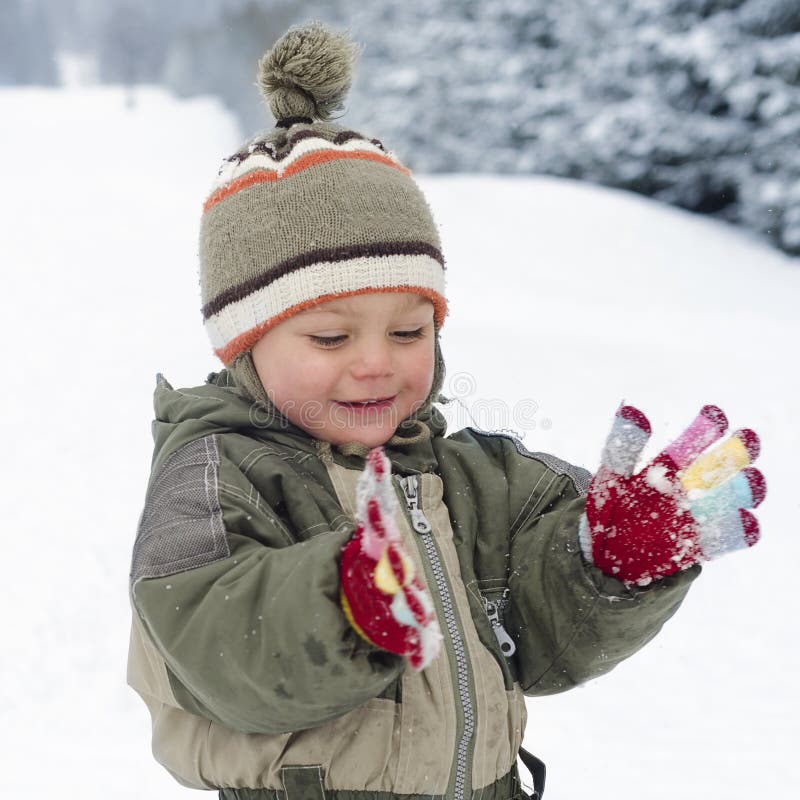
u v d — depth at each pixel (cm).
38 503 460
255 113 2766
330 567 109
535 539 147
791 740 298
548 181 1440
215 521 125
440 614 136
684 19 1396
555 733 304
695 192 1480
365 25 1952
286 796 129
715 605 388
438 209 1336
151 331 801
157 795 261
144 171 1781
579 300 1073
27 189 1445
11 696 310
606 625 133
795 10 1324
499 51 1781
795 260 1291
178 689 131
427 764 130
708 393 682
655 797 267
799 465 546
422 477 148
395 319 144
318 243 142
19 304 877
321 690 109
